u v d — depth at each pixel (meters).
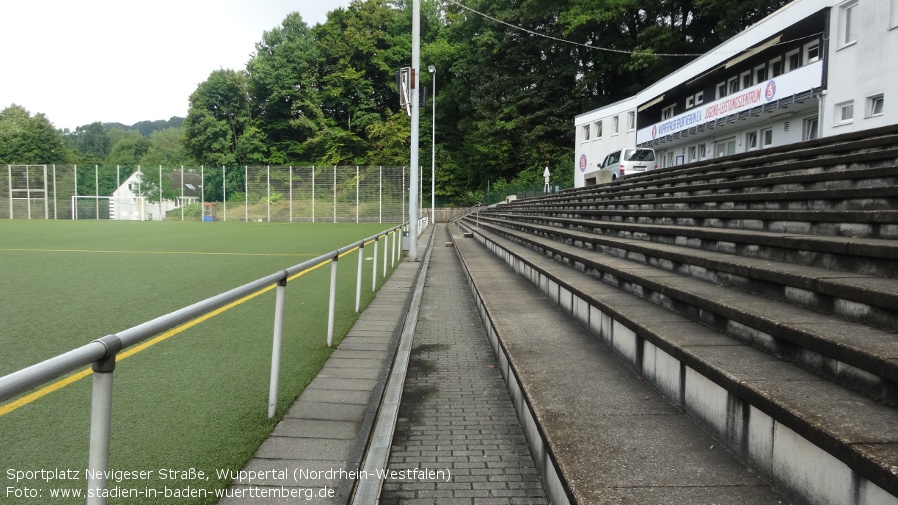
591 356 4.36
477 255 14.34
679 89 27.92
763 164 10.54
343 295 9.55
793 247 4.35
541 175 46.59
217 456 3.24
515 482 3.12
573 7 43.34
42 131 79.12
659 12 42.38
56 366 1.66
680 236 6.65
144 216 47.22
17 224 37.31
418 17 15.15
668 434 2.81
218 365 5.18
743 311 3.24
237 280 10.87
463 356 5.92
